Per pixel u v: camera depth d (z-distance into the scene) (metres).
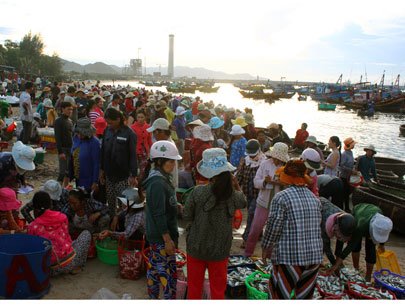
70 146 8.56
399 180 14.74
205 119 10.26
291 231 3.92
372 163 10.87
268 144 10.16
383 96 80.56
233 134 8.09
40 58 90.81
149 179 4.34
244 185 6.76
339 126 38.44
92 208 6.09
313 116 49.69
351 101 68.81
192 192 4.11
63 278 5.38
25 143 12.11
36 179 10.04
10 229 5.32
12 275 4.53
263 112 52.88
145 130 8.27
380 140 29.70
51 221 5.20
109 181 6.42
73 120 11.43
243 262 5.83
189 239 4.13
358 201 10.04
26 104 11.85
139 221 5.70
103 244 6.05
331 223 5.33
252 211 6.72
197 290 4.18
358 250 5.98
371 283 5.69
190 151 8.60
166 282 4.41
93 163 6.57
